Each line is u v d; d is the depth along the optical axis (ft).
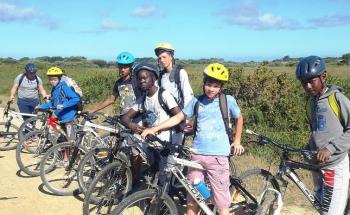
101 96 59.98
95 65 202.80
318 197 14.16
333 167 13.28
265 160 25.88
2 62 227.61
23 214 17.51
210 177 13.66
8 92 75.77
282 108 35.55
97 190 16.25
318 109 13.16
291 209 18.26
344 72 91.09
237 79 38.99
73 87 22.35
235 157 26.09
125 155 16.70
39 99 29.96
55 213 17.69
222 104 13.32
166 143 13.65
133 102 19.99
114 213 12.85
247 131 14.28
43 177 19.40
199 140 13.51
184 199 16.57
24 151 22.57
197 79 63.77
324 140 13.03
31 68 28.84
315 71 12.85
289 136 30.09
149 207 13.24
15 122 29.01
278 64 157.38
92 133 19.85
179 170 13.51
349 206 14.16
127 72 20.03
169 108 16.30
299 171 22.38
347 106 12.63
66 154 20.15
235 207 14.87
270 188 15.35
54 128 22.53
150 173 16.88
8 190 20.10
